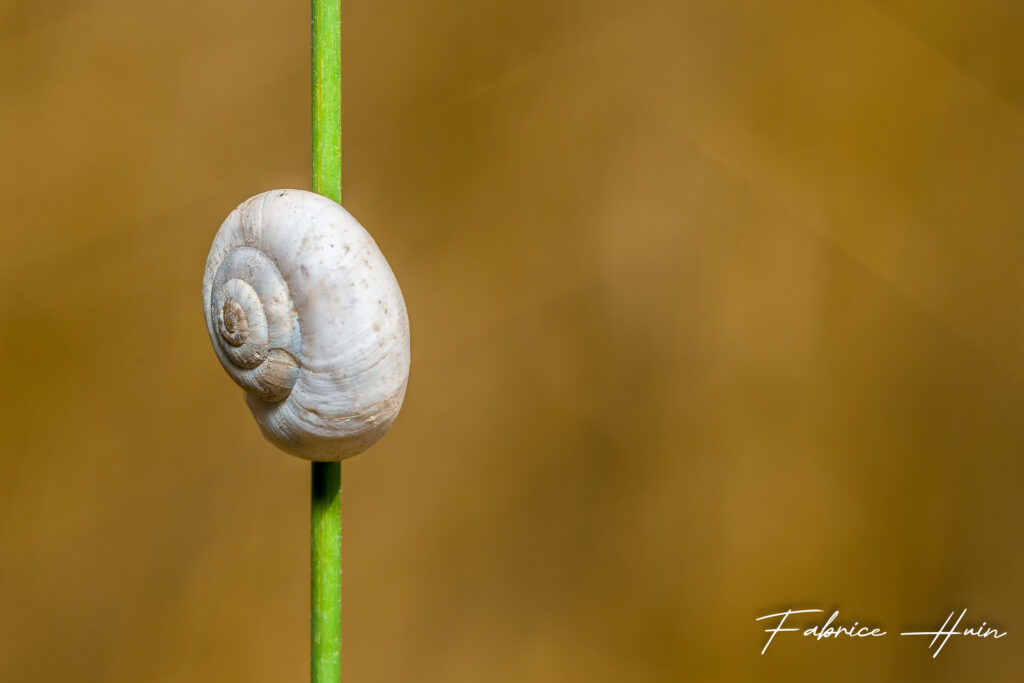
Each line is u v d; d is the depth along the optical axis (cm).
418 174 43
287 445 34
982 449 43
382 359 33
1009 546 43
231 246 34
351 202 43
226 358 34
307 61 43
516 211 44
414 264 43
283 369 33
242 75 43
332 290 33
